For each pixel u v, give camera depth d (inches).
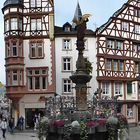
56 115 797.2
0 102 3459.6
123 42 2081.7
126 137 799.1
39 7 1893.5
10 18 1865.2
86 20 840.9
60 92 1898.4
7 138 1317.7
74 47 1918.1
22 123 1723.7
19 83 1846.7
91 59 1958.7
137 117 2117.4
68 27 1941.4
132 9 2140.7
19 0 1881.2
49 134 753.0
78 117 767.1
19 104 1862.7
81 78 831.7
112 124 741.9
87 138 714.2
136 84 2119.8
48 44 1884.8
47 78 1867.6
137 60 2148.1
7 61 1872.5
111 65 2018.9
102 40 1982.0
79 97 834.2
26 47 1879.9
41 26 1891.0
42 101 1851.6
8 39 1867.6
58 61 1908.2
